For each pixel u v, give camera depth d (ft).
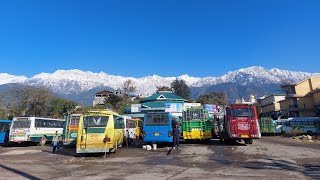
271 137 135.03
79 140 59.67
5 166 48.65
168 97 244.63
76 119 87.15
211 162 47.26
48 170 43.70
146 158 55.62
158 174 37.37
